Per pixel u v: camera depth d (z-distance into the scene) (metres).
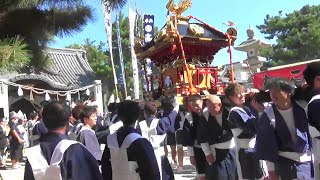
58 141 2.52
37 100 18.91
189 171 8.74
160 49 10.10
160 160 4.68
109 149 3.33
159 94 10.82
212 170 4.52
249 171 4.23
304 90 3.34
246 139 4.22
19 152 11.54
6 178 9.34
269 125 3.41
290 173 3.35
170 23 9.19
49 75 21.33
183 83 9.22
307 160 3.37
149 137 4.85
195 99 5.39
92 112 4.74
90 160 2.55
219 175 4.43
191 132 5.51
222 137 4.48
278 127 3.38
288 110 3.37
